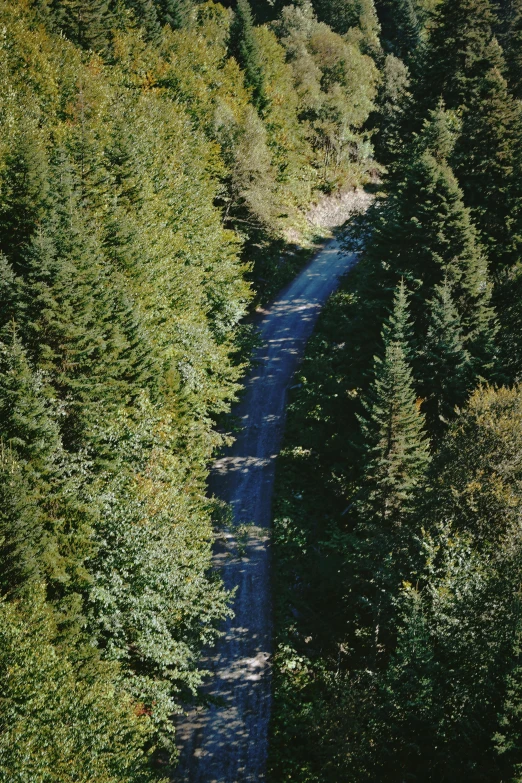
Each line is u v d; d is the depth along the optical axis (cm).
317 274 5641
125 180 3397
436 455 2655
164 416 2583
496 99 4241
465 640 1811
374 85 8188
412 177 3662
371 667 2448
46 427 1938
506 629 1694
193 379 3055
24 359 2009
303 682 2512
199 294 3469
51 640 1700
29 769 1281
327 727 2070
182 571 2172
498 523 2228
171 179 3894
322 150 7075
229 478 3503
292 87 7131
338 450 3534
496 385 3114
